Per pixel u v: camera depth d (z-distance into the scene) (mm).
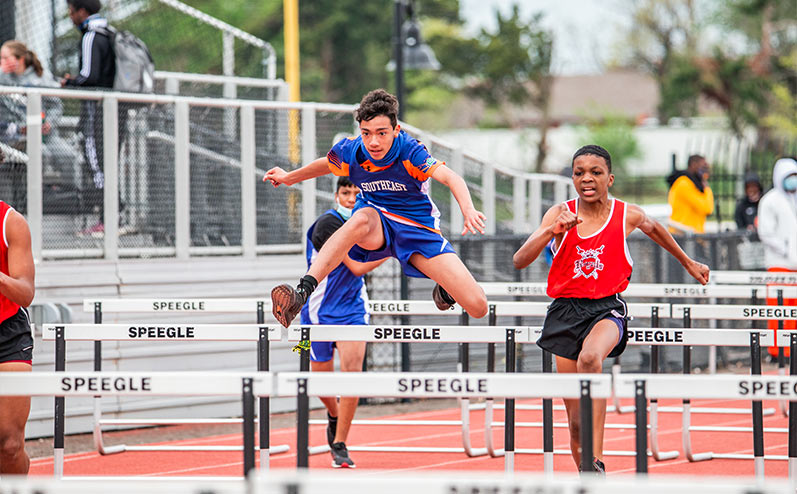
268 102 29422
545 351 17891
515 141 157875
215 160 28750
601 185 15961
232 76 38312
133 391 11508
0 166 25484
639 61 160500
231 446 23734
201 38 39531
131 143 27391
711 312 20359
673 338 17453
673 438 25484
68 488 8805
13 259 14281
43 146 26109
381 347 31781
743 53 132000
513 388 11594
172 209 27984
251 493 8641
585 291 16172
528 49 156125
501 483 8742
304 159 30109
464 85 159375
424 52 48312
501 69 152625
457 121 170125
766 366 37156
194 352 27922
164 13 38594
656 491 8641
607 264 16141
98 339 16531
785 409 29141
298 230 30156
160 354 27266
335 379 11445
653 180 137375
